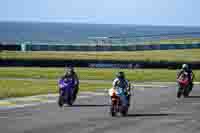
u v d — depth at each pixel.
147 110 71.44
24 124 53.06
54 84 129.00
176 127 52.16
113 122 55.78
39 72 173.12
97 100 89.31
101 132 47.06
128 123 54.97
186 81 95.31
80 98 93.75
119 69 195.88
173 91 114.38
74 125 52.41
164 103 83.44
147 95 101.81
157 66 198.38
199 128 51.59
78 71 180.25
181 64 195.50
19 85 122.25
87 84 134.00
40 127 50.47
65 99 76.31
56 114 64.56
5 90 103.38
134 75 170.00
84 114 64.81
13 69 185.75
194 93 107.50
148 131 48.69
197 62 194.00
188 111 70.50
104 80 152.50
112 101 62.91
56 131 47.38
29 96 93.56
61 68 195.00
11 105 77.50
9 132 46.56
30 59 199.62
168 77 164.88
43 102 83.56
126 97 63.66
